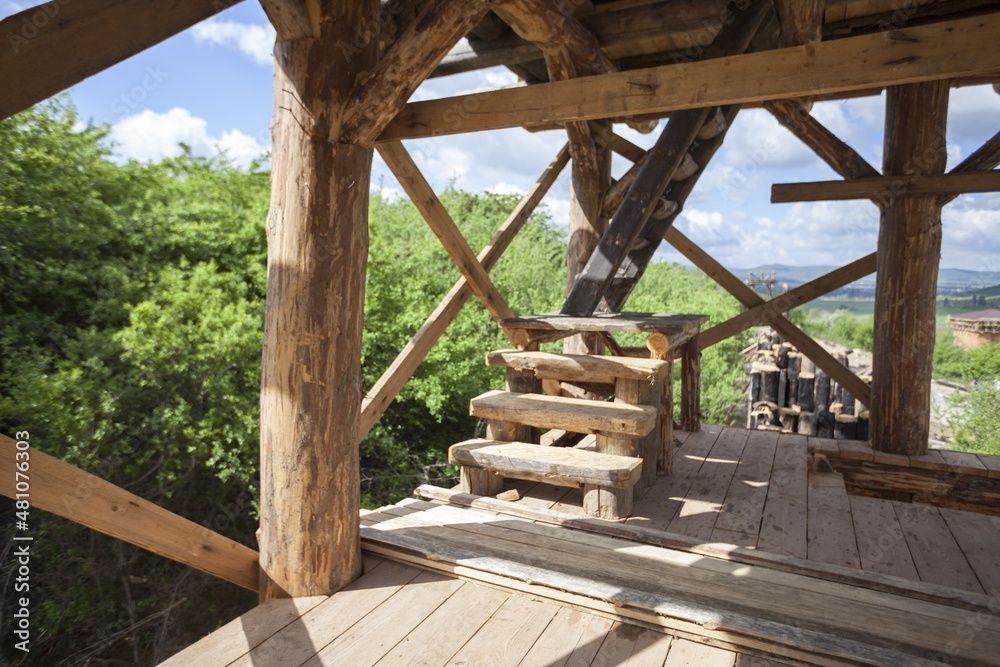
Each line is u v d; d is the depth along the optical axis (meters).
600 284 4.30
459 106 2.66
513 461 3.49
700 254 5.85
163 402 9.69
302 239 2.45
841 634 2.26
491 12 4.60
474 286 4.41
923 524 3.41
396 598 2.63
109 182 11.61
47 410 8.50
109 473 9.12
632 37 4.55
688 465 4.41
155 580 9.28
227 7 1.84
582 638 2.33
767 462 4.48
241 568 2.70
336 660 2.20
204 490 10.72
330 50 2.36
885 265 4.55
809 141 4.69
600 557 2.87
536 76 5.79
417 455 13.28
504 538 3.08
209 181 13.34
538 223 18.55
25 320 9.39
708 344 5.73
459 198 17.95
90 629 8.63
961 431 13.98
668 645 2.29
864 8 4.37
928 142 4.25
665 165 4.18
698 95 2.24
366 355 12.94
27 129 10.45
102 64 1.68
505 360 4.04
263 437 2.63
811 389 6.69
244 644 2.29
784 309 5.61
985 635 2.25
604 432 3.58
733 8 3.84
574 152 5.48
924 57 1.93
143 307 9.48
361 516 3.37
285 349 2.51
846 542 3.17
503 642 2.30
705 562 2.84
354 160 2.51
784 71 2.11
